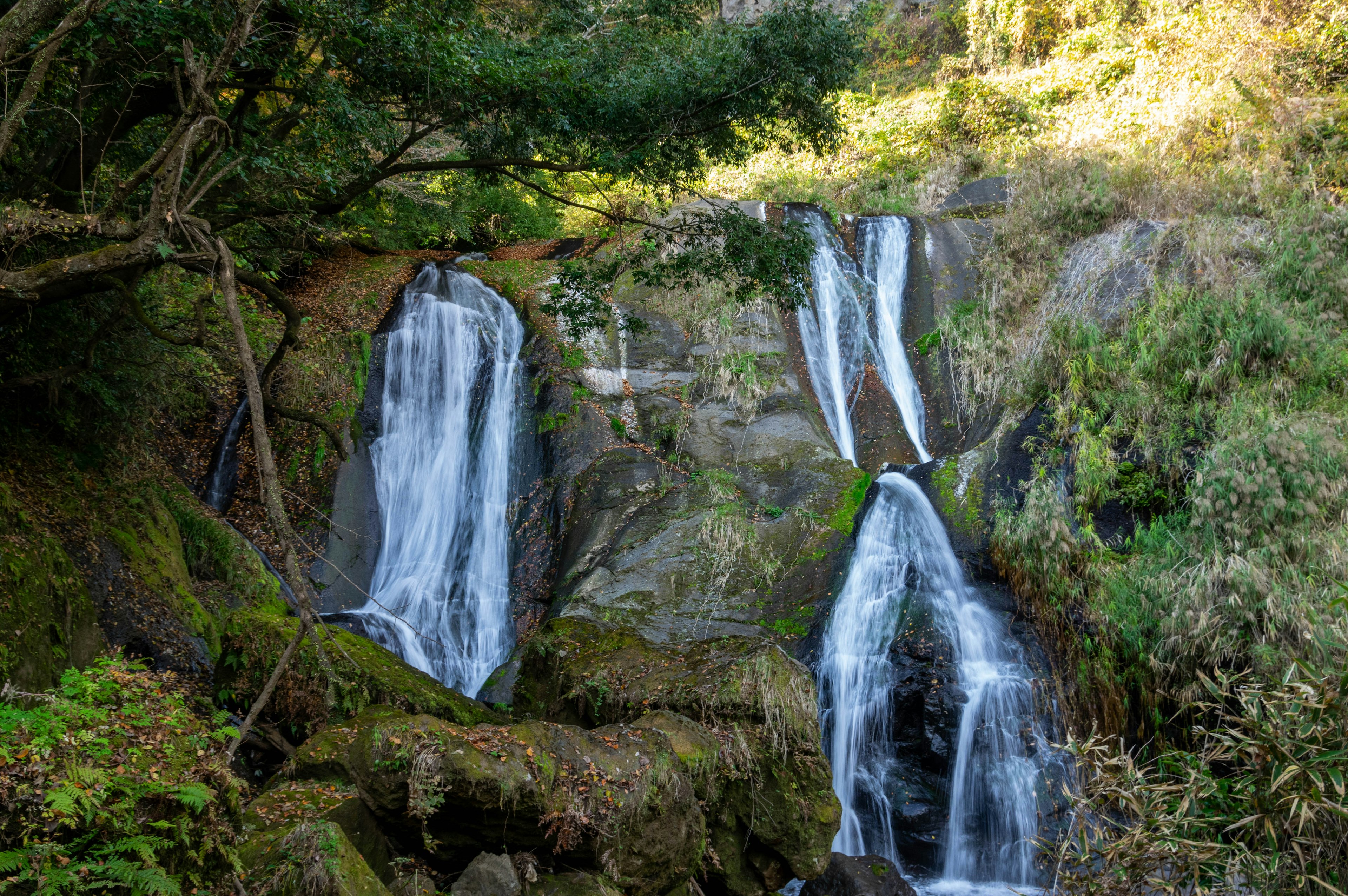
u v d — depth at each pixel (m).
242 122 6.83
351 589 10.34
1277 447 7.96
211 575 8.80
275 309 13.37
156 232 4.82
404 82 7.87
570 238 17.28
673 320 13.23
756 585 9.25
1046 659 8.09
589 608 8.96
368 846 4.73
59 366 7.53
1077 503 8.98
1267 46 14.51
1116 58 17.92
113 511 7.89
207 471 10.91
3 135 4.79
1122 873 4.71
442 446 12.25
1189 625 7.48
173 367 9.51
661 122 8.90
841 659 8.38
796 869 5.93
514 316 13.80
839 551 9.54
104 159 7.43
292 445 11.41
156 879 2.95
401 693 6.84
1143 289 11.03
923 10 25.45
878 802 7.68
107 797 3.08
